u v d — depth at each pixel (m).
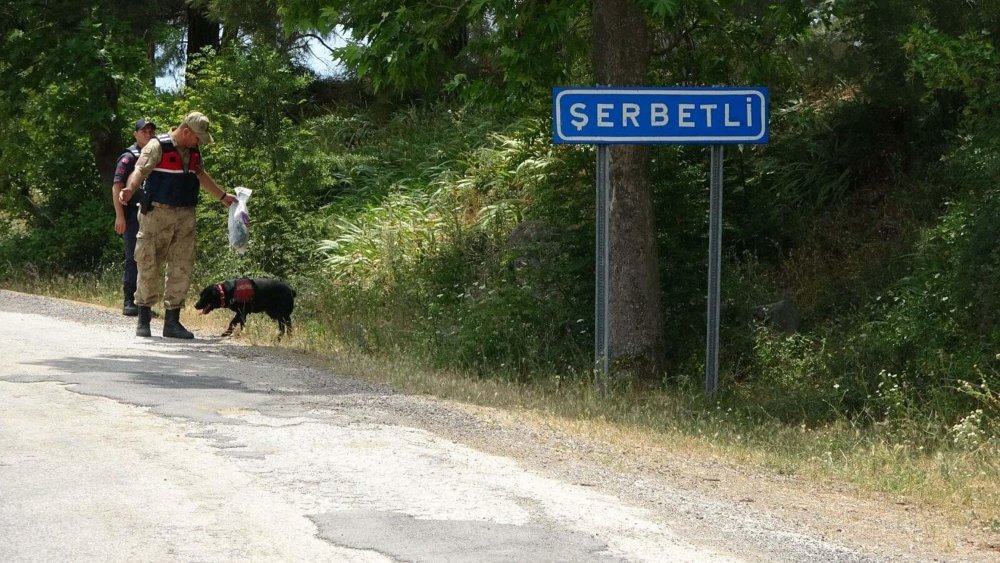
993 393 9.95
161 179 10.84
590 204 13.92
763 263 15.66
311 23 11.91
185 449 6.04
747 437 9.05
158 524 4.65
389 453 6.20
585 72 14.13
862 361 12.01
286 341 11.82
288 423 6.92
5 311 12.64
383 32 11.41
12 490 5.11
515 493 5.47
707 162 13.99
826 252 15.45
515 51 11.27
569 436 7.66
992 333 10.66
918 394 10.57
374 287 16.14
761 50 13.64
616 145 11.62
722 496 6.19
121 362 9.09
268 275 16.55
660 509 5.46
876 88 14.23
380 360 11.58
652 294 11.74
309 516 4.85
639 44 11.52
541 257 13.96
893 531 5.81
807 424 10.73
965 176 12.16
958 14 12.41
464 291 15.11
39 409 6.98
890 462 8.17
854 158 16.42
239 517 4.80
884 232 15.27
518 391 10.09
